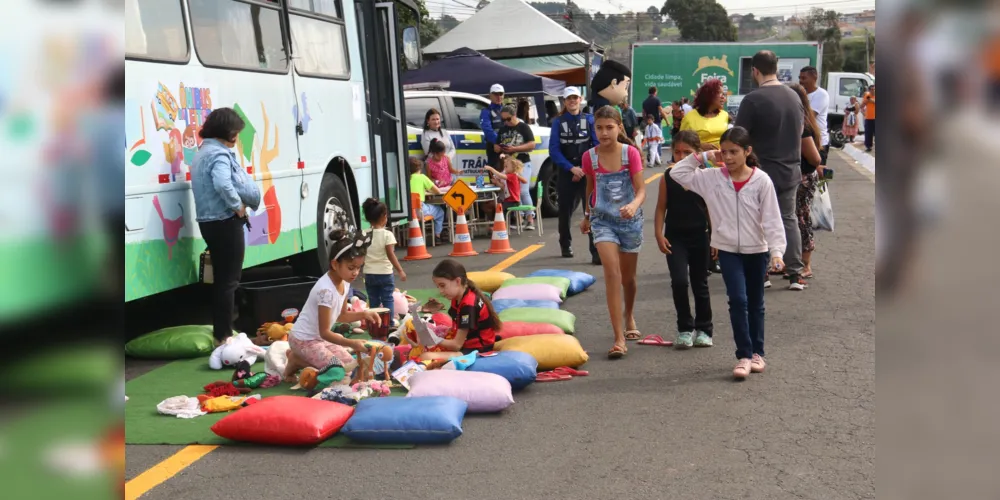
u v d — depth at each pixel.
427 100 15.33
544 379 6.18
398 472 4.47
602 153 6.78
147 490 4.30
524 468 4.47
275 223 8.41
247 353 6.68
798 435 4.87
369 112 11.12
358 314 6.40
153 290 6.59
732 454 4.59
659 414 5.33
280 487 4.31
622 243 6.89
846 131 35.94
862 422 5.05
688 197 6.82
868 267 10.30
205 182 6.93
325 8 9.92
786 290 9.10
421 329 6.35
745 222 5.98
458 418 4.95
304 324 6.09
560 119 11.43
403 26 11.48
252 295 7.75
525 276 10.41
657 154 29.59
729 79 35.34
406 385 5.81
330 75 9.87
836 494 4.01
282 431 4.86
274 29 8.69
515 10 26.50
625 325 7.40
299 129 9.01
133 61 6.42
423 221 13.13
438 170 14.01
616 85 10.59
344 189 10.16
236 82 7.84
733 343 7.10
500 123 15.12
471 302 6.39
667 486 4.17
